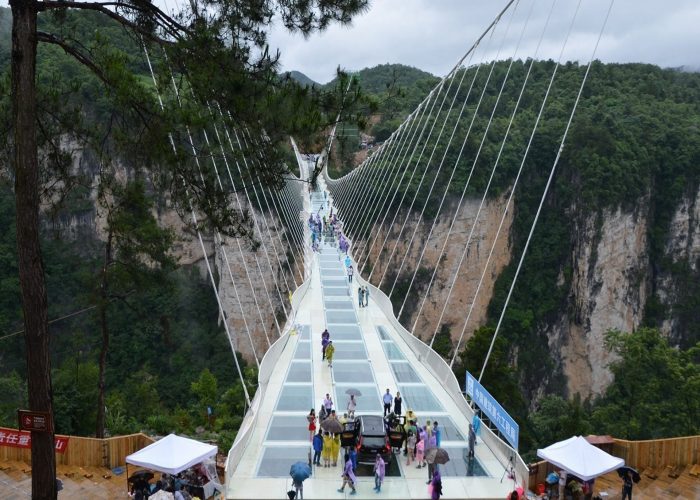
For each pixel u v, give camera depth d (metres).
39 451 11.77
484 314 84.56
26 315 11.60
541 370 84.44
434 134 85.50
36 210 11.59
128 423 35.25
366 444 15.95
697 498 15.96
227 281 75.38
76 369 39.97
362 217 64.06
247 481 15.61
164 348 70.06
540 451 15.31
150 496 13.84
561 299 85.50
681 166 88.38
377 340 28.83
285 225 57.75
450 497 14.85
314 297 37.94
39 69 51.34
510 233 85.31
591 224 83.88
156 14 12.36
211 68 11.43
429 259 81.88
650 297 90.56
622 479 16.36
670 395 42.78
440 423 19.61
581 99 94.44
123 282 25.42
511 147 84.88
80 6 11.95
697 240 89.88
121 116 13.71
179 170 12.56
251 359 74.75
